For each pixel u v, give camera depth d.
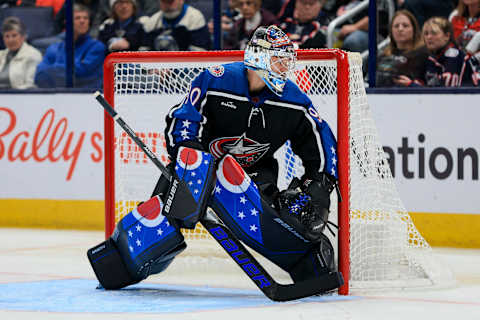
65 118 21.06
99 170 20.72
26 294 10.37
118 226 10.64
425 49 19.86
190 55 12.30
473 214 17.83
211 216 10.31
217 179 10.23
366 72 20.73
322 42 21.31
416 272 12.10
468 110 17.88
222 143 10.83
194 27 22.09
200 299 10.02
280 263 10.59
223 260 13.63
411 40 19.91
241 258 9.76
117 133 13.57
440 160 18.14
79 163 20.92
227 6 21.92
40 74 23.20
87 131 20.84
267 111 10.44
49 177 21.23
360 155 12.07
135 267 10.55
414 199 18.38
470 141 17.86
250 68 10.09
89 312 8.98
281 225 10.12
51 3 22.86
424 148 18.28
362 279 11.60
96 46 22.62
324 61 11.40
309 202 10.21
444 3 19.62
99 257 10.66
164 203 10.11
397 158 18.53
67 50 21.80
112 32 22.47
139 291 10.73
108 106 10.06
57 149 21.16
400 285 11.07
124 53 12.55
